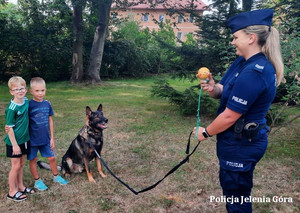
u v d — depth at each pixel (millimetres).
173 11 10367
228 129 2018
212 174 4266
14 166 3348
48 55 18266
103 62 20984
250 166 2010
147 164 4691
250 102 1839
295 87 4859
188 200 3482
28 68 19203
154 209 3264
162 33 25203
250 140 1937
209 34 7770
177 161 4805
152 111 9312
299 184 3889
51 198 3506
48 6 18859
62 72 19812
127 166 4598
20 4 19266
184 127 7176
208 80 2295
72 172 4328
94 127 3943
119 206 3332
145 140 6031
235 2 7379
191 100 7578
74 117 8203
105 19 16703
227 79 2160
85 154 3959
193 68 8055
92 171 4395
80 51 17016
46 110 3541
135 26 24828
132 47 21766
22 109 3236
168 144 5773
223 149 2066
